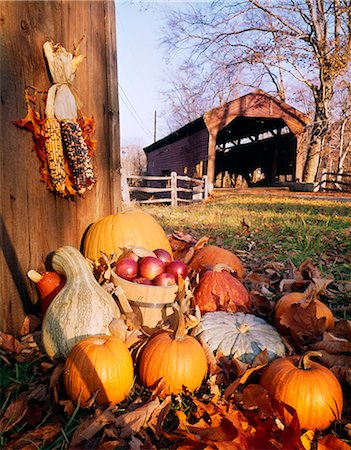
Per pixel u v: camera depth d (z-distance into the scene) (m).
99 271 2.75
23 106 2.39
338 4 18.97
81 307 2.11
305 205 10.90
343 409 1.78
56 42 2.70
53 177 2.58
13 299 2.36
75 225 3.04
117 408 1.78
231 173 28.73
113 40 3.53
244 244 5.08
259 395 1.67
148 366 1.90
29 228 2.49
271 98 18.53
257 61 20.95
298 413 1.63
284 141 22.69
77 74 2.96
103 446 1.53
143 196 23.45
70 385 1.77
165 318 2.34
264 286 3.21
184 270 2.57
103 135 3.43
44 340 2.12
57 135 2.55
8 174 2.29
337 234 5.59
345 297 2.96
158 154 28.25
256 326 2.24
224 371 1.99
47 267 2.67
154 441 1.61
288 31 20.23
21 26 2.37
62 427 1.69
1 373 2.00
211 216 7.71
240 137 28.52
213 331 2.18
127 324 2.24
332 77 19.72
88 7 3.13
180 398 1.84
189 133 20.97
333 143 27.69
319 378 1.69
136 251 2.68
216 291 2.51
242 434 1.49
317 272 3.17
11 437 1.62
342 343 1.97
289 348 2.13
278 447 1.46
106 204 3.52
